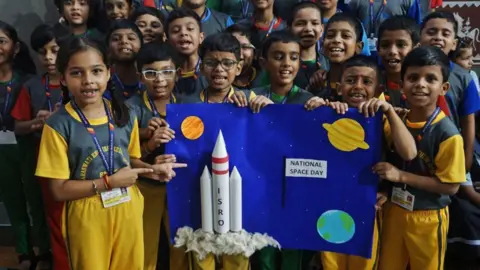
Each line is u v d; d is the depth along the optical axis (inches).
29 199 118.3
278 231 84.0
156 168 80.9
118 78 113.0
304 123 81.3
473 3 158.6
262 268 99.3
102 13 137.9
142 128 92.8
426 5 156.1
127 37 112.1
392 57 106.6
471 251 113.8
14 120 116.9
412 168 81.9
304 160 81.7
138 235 83.7
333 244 82.9
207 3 158.1
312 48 125.4
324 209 82.4
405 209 83.1
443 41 116.3
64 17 136.1
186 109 82.8
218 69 91.4
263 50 101.0
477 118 126.0
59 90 112.0
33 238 124.9
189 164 83.0
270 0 134.4
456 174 78.5
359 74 89.1
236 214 81.0
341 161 80.7
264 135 82.3
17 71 123.6
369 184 80.1
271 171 82.8
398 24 106.0
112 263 83.1
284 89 100.0
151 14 126.4
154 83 92.6
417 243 83.0
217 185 79.0
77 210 78.7
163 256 112.7
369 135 79.0
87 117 78.7
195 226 84.0
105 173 79.4
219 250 81.3
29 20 145.4
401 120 80.0
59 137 76.5
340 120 79.9
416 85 79.5
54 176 76.4
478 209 115.0
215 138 82.5
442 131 79.3
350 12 148.6
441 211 82.6
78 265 80.8
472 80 112.0
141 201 85.0
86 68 74.8
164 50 93.7
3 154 119.3
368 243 81.4
